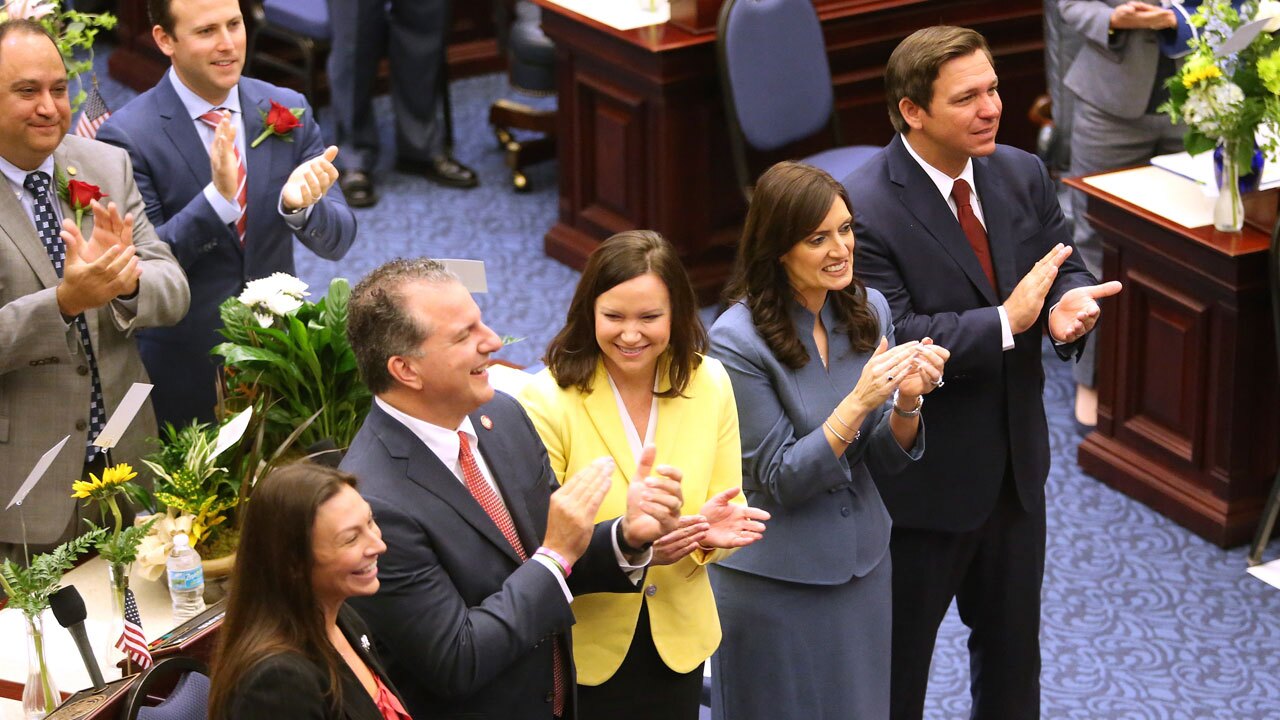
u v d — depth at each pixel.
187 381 6.94
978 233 6.09
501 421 4.64
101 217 5.69
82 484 5.18
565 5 11.22
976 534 6.16
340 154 13.35
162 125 6.88
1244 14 7.88
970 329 5.78
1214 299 8.17
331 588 3.73
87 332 5.96
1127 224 8.55
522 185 13.11
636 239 4.72
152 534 5.51
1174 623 7.86
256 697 3.56
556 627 4.34
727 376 5.11
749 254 5.30
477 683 4.21
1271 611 7.93
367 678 3.93
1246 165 7.88
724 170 11.13
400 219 12.59
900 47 5.96
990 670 6.43
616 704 4.97
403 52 12.87
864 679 5.53
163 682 4.71
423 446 4.32
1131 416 8.93
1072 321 5.80
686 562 4.94
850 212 5.18
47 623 5.33
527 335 10.66
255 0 13.21
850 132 11.41
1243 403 8.25
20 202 5.88
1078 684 7.41
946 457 5.96
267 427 5.83
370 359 4.25
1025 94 12.06
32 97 5.68
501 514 4.51
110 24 7.43
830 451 5.09
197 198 6.66
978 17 11.52
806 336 5.31
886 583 5.59
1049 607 8.02
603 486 4.39
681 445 4.92
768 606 5.42
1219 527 8.43
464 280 5.02
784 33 10.30
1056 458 9.44
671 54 10.55
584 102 11.42
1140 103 9.30
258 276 6.99
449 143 13.41
